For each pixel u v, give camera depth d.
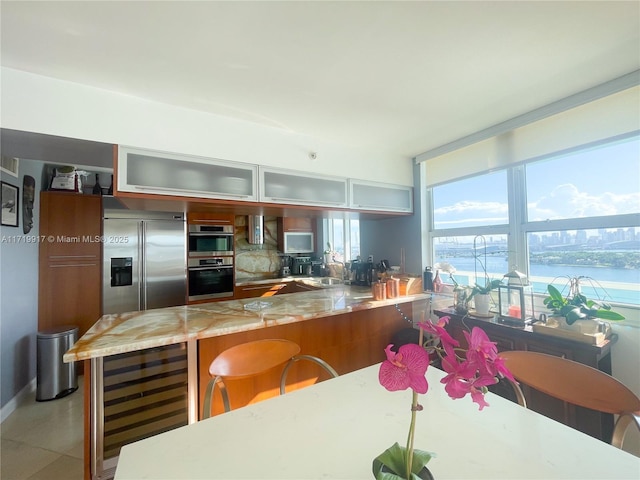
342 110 2.04
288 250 4.71
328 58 1.47
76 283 3.12
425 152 2.92
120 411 1.56
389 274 2.95
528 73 1.62
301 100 1.89
